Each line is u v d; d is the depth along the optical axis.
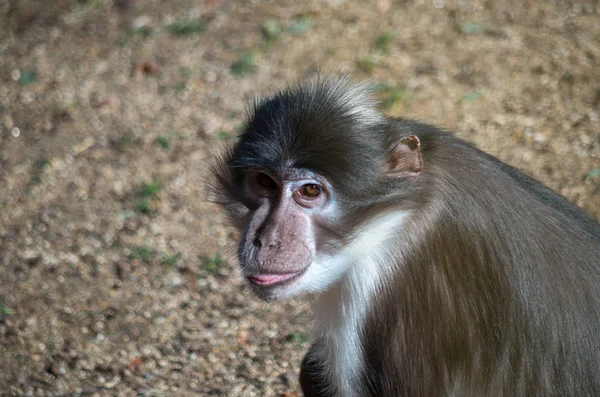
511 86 19.38
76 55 22.50
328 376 10.77
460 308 9.77
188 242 16.42
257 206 10.33
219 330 14.22
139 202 17.45
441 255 9.80
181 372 13.29
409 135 9.78
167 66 21.72
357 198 9.77
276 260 9.83
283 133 9.78
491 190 9.95
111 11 24.09
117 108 20.44
